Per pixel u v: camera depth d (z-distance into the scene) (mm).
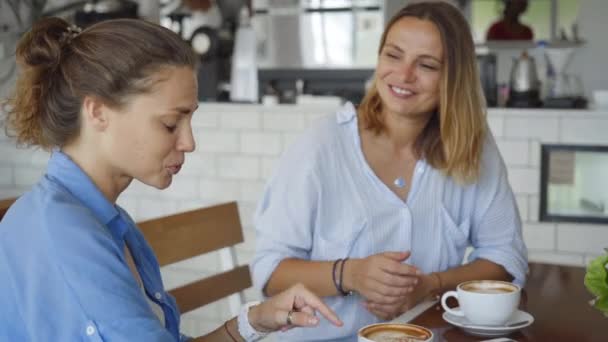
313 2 5570
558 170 3340
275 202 1979
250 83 4348
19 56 1258
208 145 3766
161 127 1224
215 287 2107
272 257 1930
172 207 3848
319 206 1957
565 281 2076
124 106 1208
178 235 2000
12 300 1146
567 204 3348
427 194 2020
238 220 2180
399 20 1987
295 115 3596
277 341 1996
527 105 3666
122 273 1148
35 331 1117
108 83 1198
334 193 1974
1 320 1152
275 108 3629
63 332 1116
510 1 5656
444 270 2047
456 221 2070
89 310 1113
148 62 1198
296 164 1973
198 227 2059
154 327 1134
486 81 4043
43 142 1265
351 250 1972
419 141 2035
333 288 1846
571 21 5621
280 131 3629
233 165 3730
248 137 3691
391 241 1996
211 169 3773
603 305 1493
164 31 1233
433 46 1940
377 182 1984
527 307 1821
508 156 3387
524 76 3707
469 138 1994
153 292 1420
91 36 1220
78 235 1142
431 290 1920
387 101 1967
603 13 5559
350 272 1832
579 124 3287
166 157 1244
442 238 2035
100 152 1239
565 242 3355
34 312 1119
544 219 3379
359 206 1974
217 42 4266
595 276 1478
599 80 5609
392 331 1423
